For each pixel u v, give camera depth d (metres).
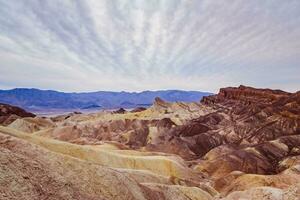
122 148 113.38
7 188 18.88
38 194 20.52
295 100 190.62
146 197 31.77
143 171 53.66
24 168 21.70
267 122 162.62
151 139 151.62
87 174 27.25
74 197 22.94
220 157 111.06
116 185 28.48
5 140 27.81
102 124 170.25
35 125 149.75
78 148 58.09
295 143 126.00
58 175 24.20
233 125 162.88
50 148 53.09
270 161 113.88
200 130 162.25
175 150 135.12
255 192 45.03
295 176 77.94
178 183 57.75
